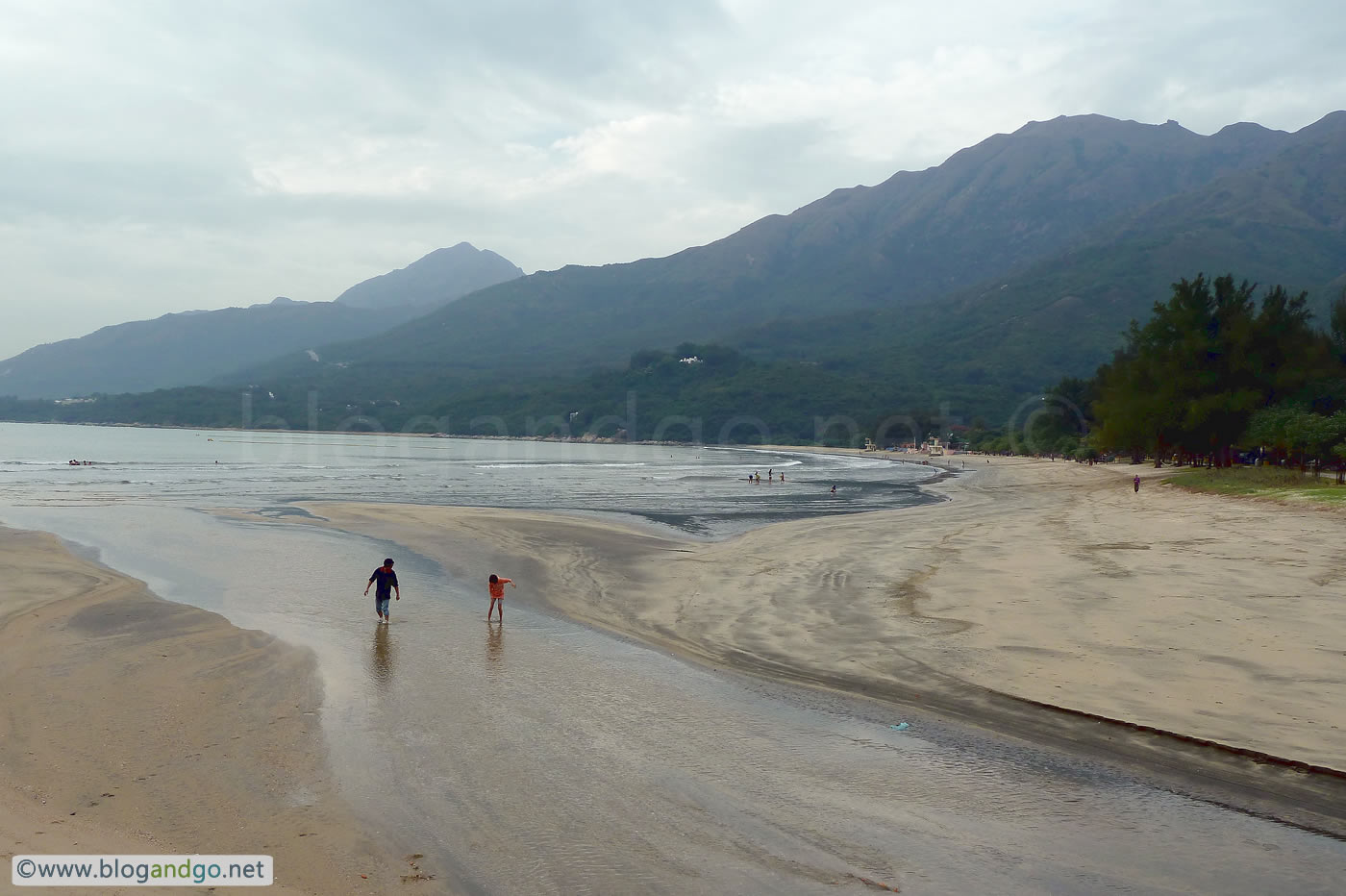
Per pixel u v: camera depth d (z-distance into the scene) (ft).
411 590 75.87
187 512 146.41
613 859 26.63
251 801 30.68
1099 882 25.57
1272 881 25.62
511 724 39.83
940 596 67.56
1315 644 48.62
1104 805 30.89
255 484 235.61
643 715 41.27
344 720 40.01
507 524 130.72
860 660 50.60
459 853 26.96
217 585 77.36
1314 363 204.74
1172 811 30.27
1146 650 48.96
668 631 60.23
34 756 34.81
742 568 86.53
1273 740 35.55
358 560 93.45
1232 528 103.30
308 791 31.63
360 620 63.10
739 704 43.11
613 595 74.02
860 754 36.09
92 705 41.81
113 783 32.12
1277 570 72.02
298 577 82.43
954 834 28.76
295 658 51.21
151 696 43.34
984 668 47.62
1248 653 47.39
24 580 76.89
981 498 199.82
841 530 123.24
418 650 54.08
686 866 26.27
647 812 30.25
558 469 344.49
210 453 453.99
